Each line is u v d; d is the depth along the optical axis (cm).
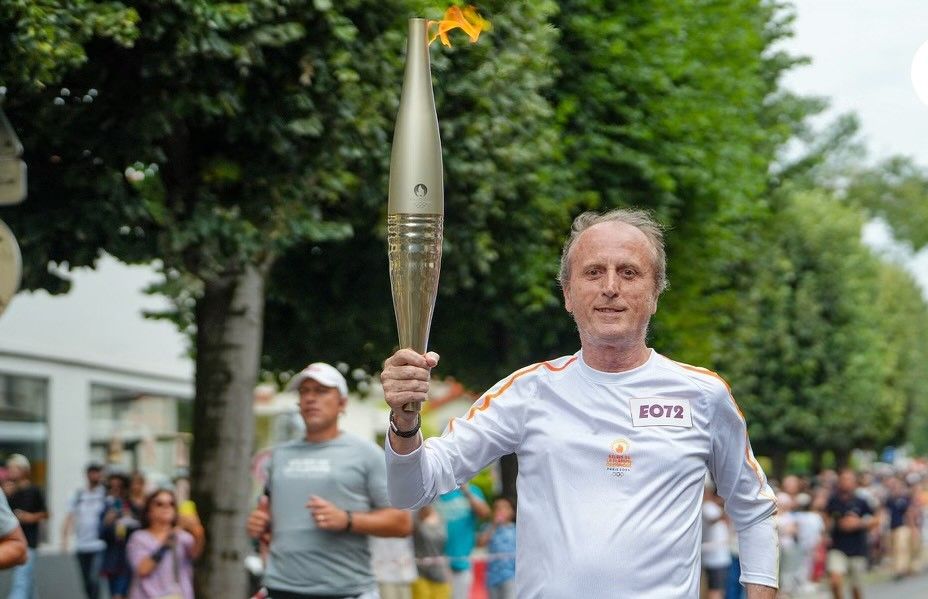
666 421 455
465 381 1997
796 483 2844
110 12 927
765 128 2958
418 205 416
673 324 2003
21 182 761
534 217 1625
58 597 2034
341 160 1172
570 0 1717
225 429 1291
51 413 2183
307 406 857
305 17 1086
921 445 10194
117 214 1053
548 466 457
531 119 1386
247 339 1298
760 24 2570
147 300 2572
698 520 459
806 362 4316
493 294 1691
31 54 880
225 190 1172
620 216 477
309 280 1750
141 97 1045
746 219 2608
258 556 1975
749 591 494
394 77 1184
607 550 443
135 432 2572
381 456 856
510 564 1700
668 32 1802
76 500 1897
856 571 2334
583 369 464
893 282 5931
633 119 1777
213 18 1000
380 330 1802
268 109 1122
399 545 1448
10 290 734
